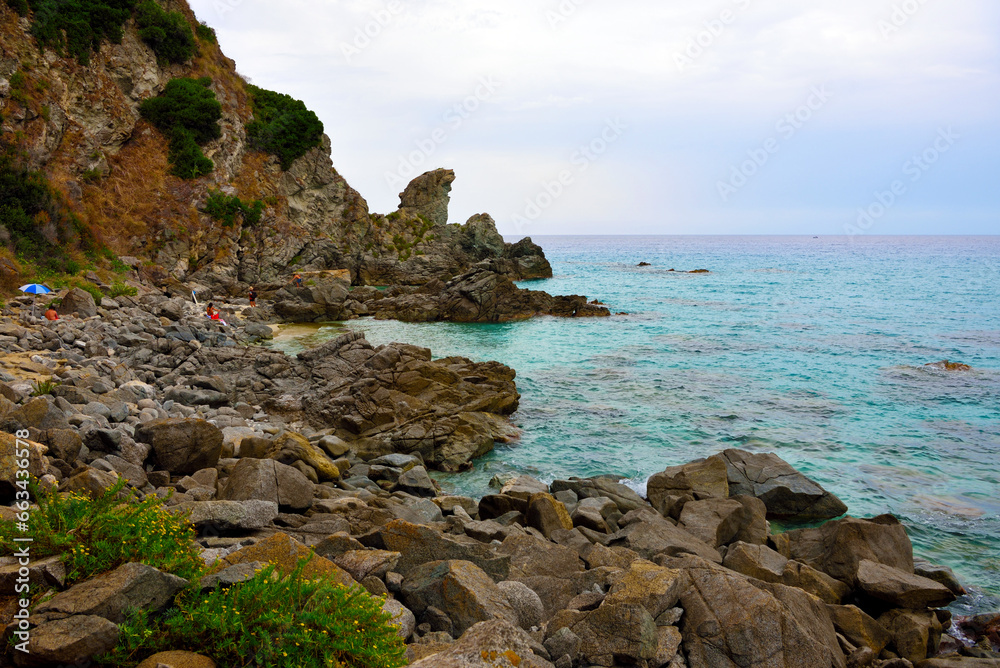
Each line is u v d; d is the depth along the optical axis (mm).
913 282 89875
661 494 16266
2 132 37344
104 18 51438
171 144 55438
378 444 19469
